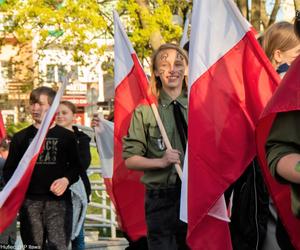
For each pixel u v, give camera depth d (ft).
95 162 46.39
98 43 79.82
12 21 69.00
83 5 64.34
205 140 15.72
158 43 61.67
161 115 19.69
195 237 15.78
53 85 78.79
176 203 18.99
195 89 16.03
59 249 23.56
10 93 96.58
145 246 22.40
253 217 15.96
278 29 16.85
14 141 24.41
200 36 16.12
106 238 36.63
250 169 15.92
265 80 15.51
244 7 57.31
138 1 62.08
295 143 11.55
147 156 19.72
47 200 23.61
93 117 27.61
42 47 74.90
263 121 11.96
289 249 14.10
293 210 11.69
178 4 66.80
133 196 22.24
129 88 22.15
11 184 22.25
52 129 23.90
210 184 15.51
